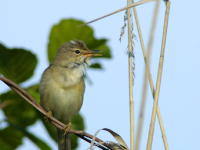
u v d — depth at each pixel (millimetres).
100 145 5914
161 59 5695
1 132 7594
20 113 7367
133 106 5926
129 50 6078
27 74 7242
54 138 8336
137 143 4207
